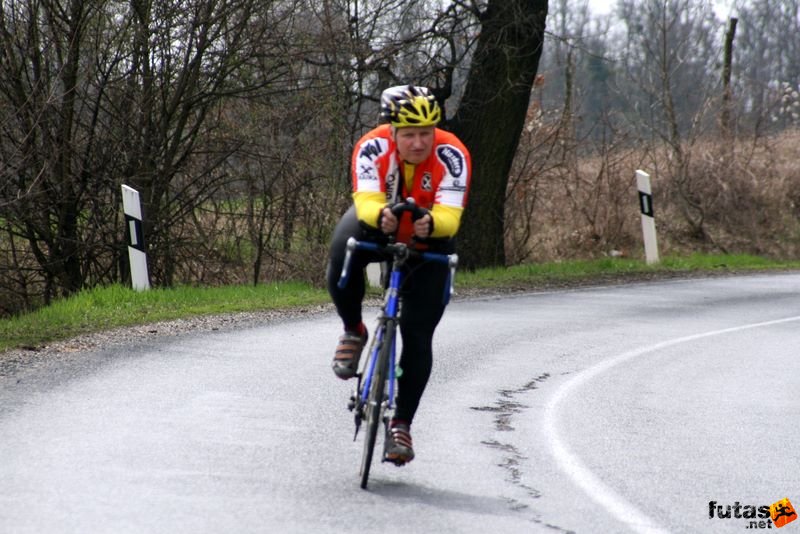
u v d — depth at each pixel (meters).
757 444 20.09
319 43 49.22
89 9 45.22
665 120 83.75
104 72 47.31
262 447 18.38
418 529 14.21
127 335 31.02
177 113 50.53
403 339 16.89
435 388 24.53
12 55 44.66
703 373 27.56
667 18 107.56
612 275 55.25
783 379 26.92
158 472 16.45
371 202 16.27
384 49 52.62
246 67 49.59
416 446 19.05
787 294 47.22
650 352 30.69
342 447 18.66
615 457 18.70
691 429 21.17
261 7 47.19
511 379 25.88
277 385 23.98
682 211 75.75
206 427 19.72
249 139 50.25
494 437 19.88
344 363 17.73
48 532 13.46
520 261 67.81
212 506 14.79
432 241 16.78
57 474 16.17
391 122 16.20
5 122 44.12
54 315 34.59
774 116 85.44
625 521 14.95
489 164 57.88
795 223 77.06
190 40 47.34
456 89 61.81
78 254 48.88
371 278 46.41
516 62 56.72
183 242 50.97
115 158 48.50
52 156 45.75
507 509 15.33
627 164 73.31
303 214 51.00
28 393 22.23
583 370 27.45
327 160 50.59
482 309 39.91
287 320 35.28
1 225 47.28
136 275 40.72
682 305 42.53
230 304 38.59
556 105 72.75
